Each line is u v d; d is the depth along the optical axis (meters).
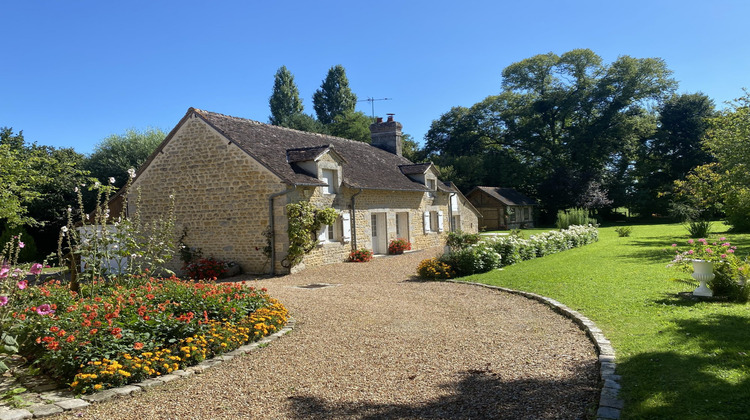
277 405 4.31
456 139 47.31
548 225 43.62
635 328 6.06
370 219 18.73
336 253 16.80
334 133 47.94
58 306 6.40
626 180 44.34
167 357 5.18
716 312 6.45
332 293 10.20
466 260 12.42
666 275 9.91
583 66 42.88
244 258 15.02
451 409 4.09
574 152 42.91
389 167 22.25
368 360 5.58
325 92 56.97
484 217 38.44
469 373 5.00
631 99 42.91
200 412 4.18
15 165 14.86
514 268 12.68
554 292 8.96
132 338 5.14
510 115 44.69
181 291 6.79
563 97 42.53
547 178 43.19
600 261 12.97
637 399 3.85
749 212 19.02
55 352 4.75
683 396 3.78
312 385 4.80
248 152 14.83
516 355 5.53
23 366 5.25
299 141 18.72
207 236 15.65
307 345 6.24
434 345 6.11
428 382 4.79
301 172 15.77
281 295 9.98
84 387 4.48
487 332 6.67
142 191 16.72
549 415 3.82
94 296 6.93
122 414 4.12
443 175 41.44
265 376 5.08
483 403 4.17
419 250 21.08
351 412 4.12
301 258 14.95
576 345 5.78
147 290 6.96
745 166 15.66
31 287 7.12
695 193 23.36
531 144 43.97
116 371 4.64
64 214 24.52
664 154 43.78
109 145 30.36
